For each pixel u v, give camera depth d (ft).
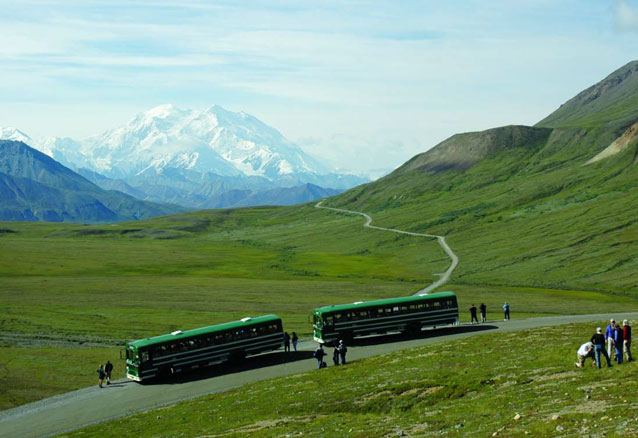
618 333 150.20
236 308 422.82
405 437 114.52
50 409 215.31
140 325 366.84
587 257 632.38
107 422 185.16
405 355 219.82
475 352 204.23
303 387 189.06
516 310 378.73
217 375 245.86
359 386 174.81
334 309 278.05
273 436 129.39
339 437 121.19
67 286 546.26
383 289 514.27
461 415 126.31
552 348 189.78
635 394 115.34
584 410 110.52
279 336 274.77
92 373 266.57
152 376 244.22
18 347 314.76
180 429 156.66
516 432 103.76
